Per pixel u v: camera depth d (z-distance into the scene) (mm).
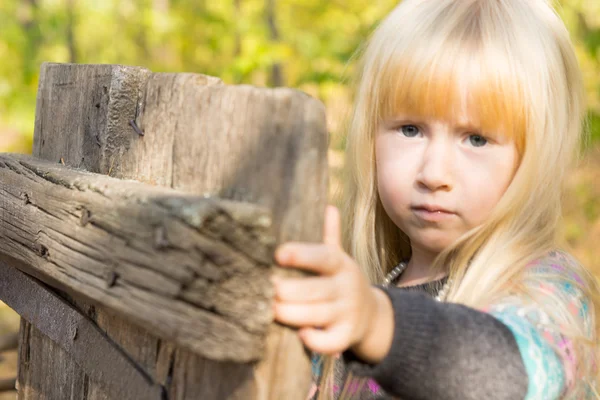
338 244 1025
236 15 7883
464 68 1474
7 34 7836
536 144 1501
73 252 1181
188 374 1108
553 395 1174
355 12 7258
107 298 1040
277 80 7746
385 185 1595
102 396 1357
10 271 1782
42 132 1741
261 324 893
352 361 1079
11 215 1482
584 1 6570
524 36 1530
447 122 1500
